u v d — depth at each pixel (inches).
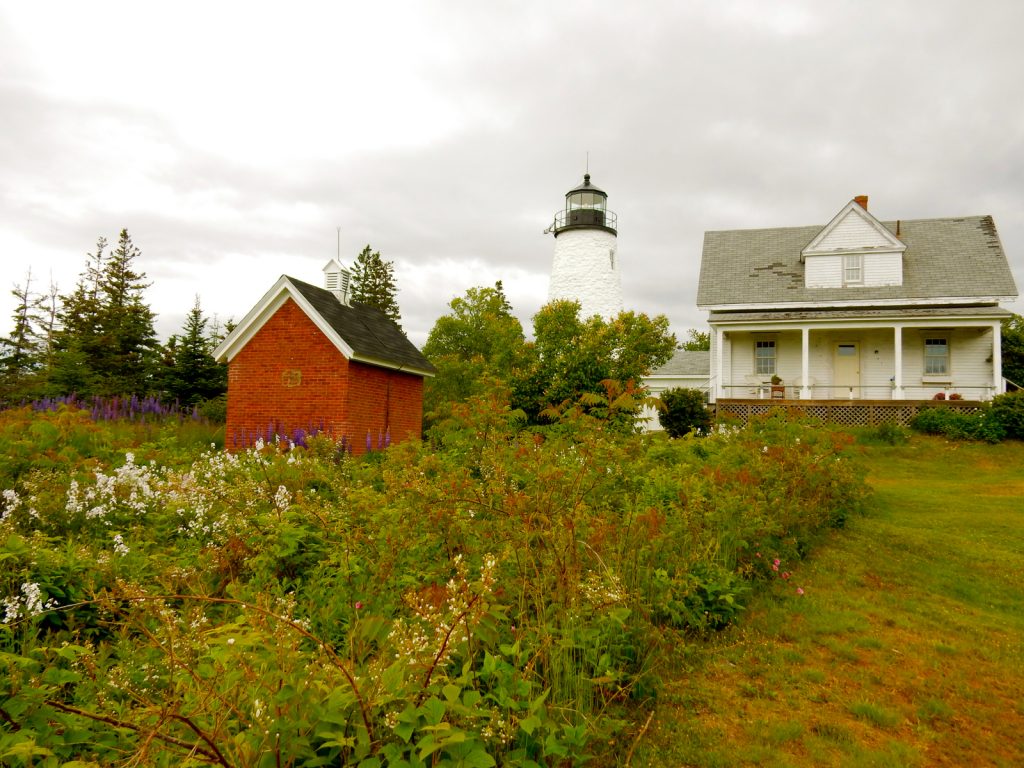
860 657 191.9
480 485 179.5
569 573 143.6
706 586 204.1
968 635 213.9
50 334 1316.4
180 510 215.6
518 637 133.0
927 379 979.3
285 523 182.2
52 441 294.8
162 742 81.4
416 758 83.0
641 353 679.7
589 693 131.6
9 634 122.7
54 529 207.8
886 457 737.6
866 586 261.3
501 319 1053.8
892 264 1012.5
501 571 148.8
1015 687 177.8
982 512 433.1
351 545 162.6
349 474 303.9
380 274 2156.7
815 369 1027.9
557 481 171.6
